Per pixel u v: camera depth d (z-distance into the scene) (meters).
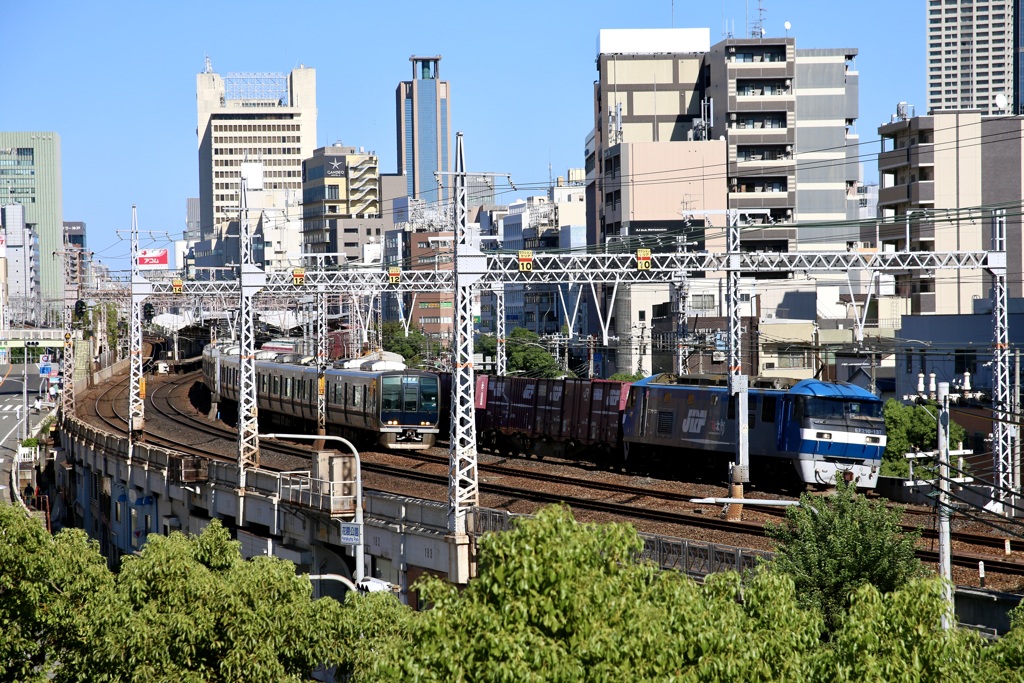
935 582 30.53
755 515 65.81
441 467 84.81
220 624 41.59
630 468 85.00
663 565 49.34
